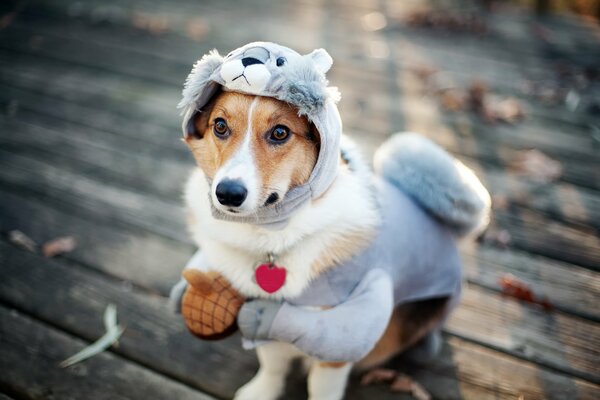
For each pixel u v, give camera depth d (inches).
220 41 183.2
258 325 59.5
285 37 187.5
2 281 92.1
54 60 167.0
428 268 70.3
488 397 77.3
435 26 201.8
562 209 113.7
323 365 66.8
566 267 99.7
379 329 59.9
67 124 137.3
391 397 76.8
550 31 201.2
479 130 140.3
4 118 138.0
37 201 111.3
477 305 91.1
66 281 93.0
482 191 73.1
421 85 160.7
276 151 56.7
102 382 76.5
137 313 87.8
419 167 70.6
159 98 150.3
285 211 58.1
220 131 58.4
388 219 66.9
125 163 124.0
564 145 135.5
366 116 144.4
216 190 53.3
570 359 82.6
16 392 74.7
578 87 162.1
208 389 76.6
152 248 100.9
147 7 209.3
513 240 105.3
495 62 176.2
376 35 192.9
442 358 82.4
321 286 61.2
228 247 62.9
